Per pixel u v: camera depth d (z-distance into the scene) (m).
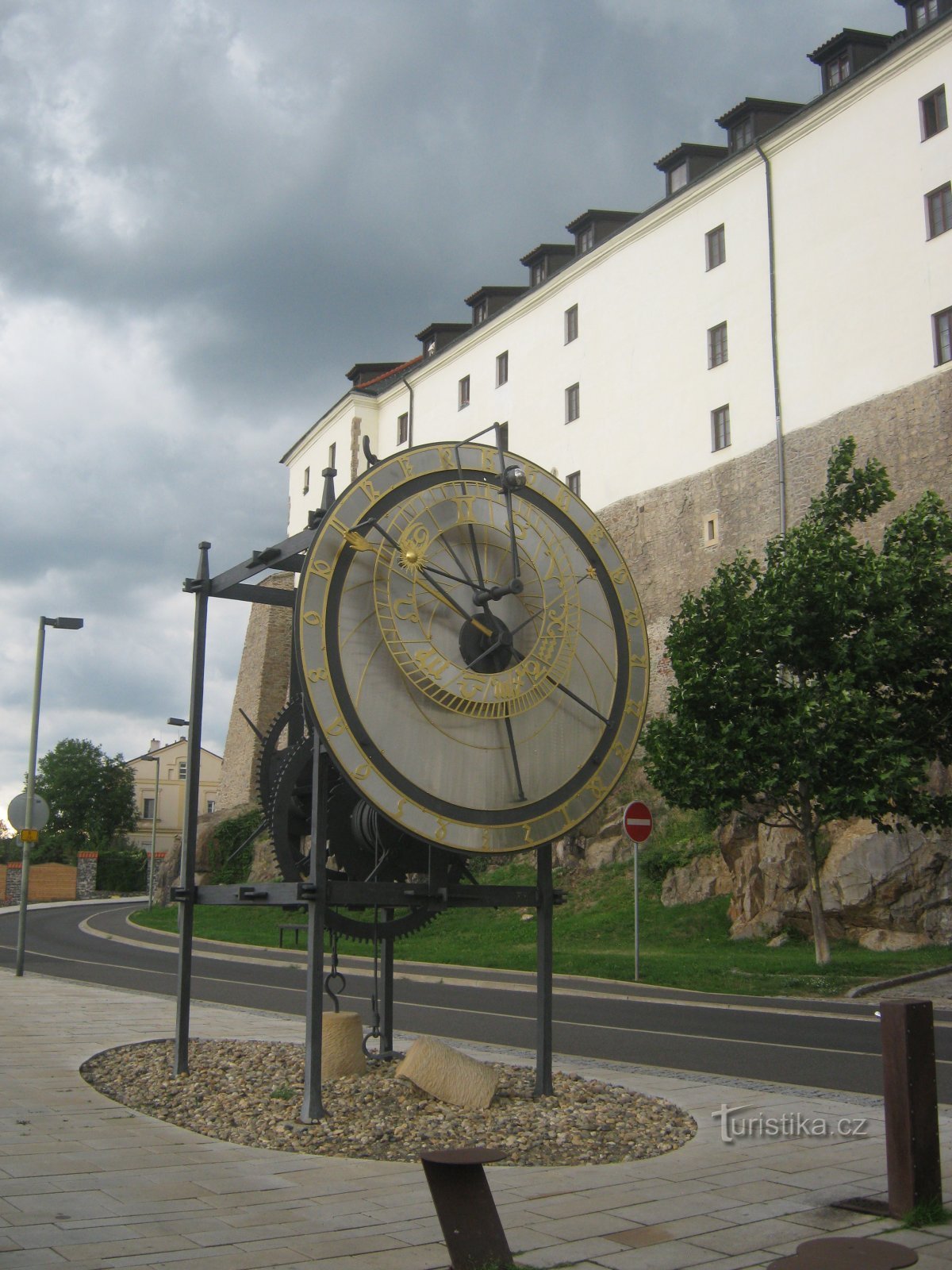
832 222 36.09
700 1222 5.75
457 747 8.70
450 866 10.20
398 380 55.53
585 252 45.88
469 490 9.23
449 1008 17.58
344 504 8.59
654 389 42.12
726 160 39.75
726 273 39.72
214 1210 5.81
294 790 10.10
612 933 29.27
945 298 32.66
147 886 74.00
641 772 37.75
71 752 85.31
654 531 41.41
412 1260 5.06
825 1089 10.02
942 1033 14.47
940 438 32.31
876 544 33.47
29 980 20.08
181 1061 9.74
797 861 27.17
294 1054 10.64
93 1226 5.52
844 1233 5.57
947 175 32.91
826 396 35.78
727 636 23.17
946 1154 7.27
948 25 32.97
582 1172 6.76
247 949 30.72
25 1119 8.00
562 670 9.28
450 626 8.89
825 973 21.33
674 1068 11.48
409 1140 7.45
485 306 53.34
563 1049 12.87
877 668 22.45
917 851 25.78
